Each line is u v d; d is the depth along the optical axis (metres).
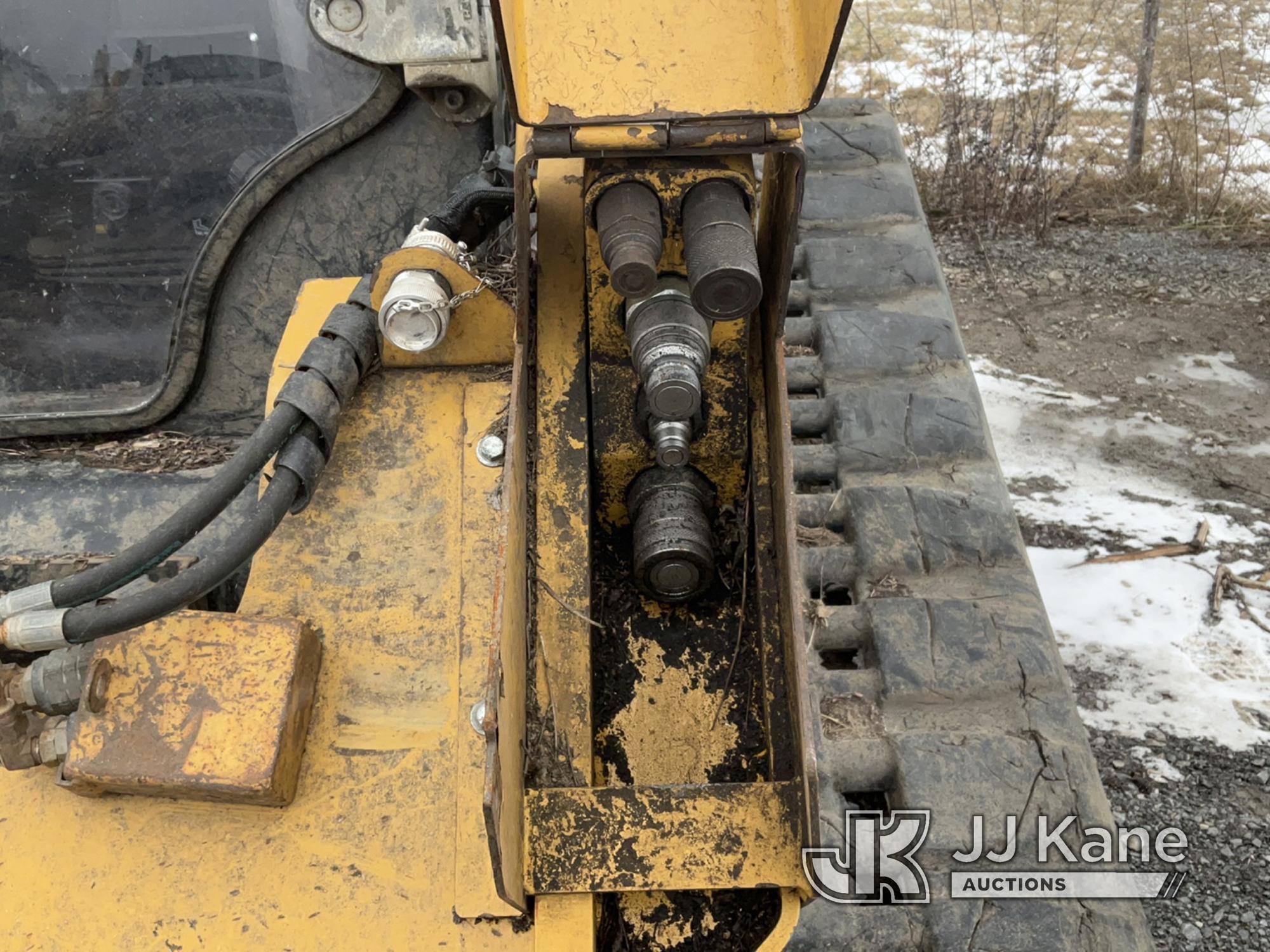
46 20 1.66
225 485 1.33
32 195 1.75
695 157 1.31
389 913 1.23
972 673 2.03
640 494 1.52
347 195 1.83
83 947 1.22
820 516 2.39
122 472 1.74
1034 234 5.68
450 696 1.35
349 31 1.67
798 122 1.23
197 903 1.24
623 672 1.50
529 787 1.32
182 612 1.34
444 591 1.42
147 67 1.71
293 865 1.26
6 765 1.29
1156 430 4.14
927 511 2.34
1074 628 3.22
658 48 1.25
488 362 1.59
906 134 6.32
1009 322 4.95
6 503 1.67
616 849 1.24
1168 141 6.18
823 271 2.98
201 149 1.76
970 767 1.90
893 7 7.89
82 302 1.82
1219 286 5.15
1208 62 6.75
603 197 1.31
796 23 1.26
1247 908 2.46
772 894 1.31
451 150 1.82
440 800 1.29
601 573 1.57
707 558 1.46
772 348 1.52
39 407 1.83
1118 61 6.96
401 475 1.50
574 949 1.21
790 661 1.36
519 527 1.37
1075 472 3.92
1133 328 4.86
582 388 1.53
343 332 1.50
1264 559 3.46
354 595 1.42
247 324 1.86
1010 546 2.27
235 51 1.72
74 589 1.26
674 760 1.44
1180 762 2.80
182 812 1.29
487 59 1.72
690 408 1.29
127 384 1.87
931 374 2.71
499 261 1.68
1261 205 5.73
